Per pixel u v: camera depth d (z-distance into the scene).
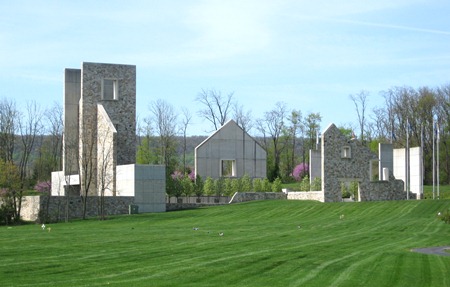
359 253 31.84
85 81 78.12
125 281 22.41
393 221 54.41
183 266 26.20
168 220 60.25
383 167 79.06
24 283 22.02
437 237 42.41
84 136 77.12
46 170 94.19
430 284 23.16
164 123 107.94
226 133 85.69
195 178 80.31
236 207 67.00
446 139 108.06
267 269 25.77
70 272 24.59
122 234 43.47
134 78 80.00
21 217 68.50
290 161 124.81
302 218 58.84
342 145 68.88
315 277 23.98
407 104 110.50
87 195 70.75
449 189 95.31
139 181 69.75
